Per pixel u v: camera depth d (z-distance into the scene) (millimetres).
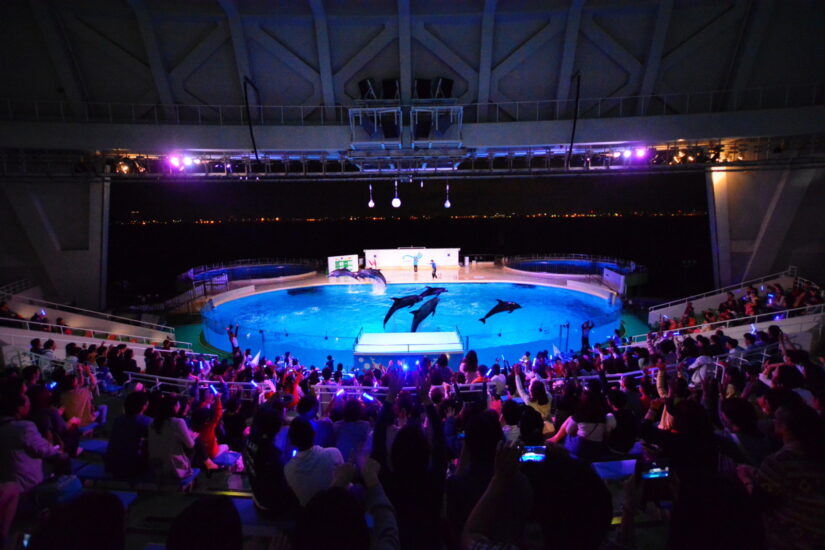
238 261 42750
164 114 22656
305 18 20172
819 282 25297
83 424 7910
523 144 22297
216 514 1827
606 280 32781
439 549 2939
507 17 20109
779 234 24609
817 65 20484
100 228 25875
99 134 21750
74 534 1820
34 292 25703
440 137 21734
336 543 1741
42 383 8703
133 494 5090
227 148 22281
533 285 34219
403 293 33406
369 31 20750
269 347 21828
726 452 4324
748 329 16812
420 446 2924
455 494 3029
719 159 23609
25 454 4914
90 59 21000
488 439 3049
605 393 6613
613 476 5070
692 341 12945
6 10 19125
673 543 2000
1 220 24500
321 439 5953
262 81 22031
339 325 26688
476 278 35844
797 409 3225
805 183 22781
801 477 3014
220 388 10516
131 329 23281
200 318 28109
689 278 40312
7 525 3281
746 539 1853
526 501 2578
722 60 20906
